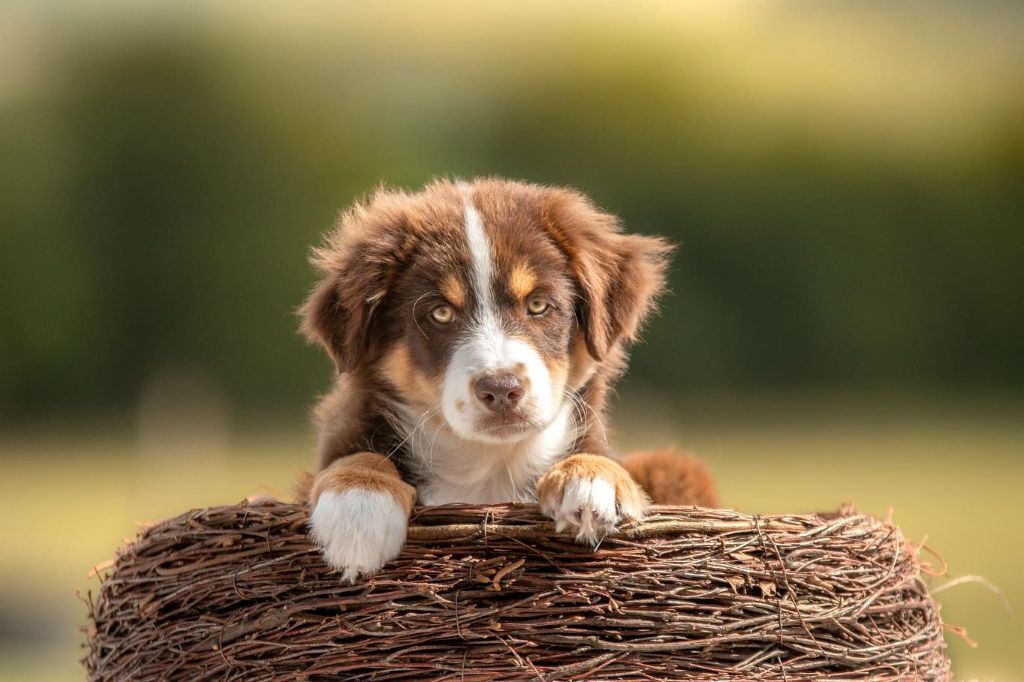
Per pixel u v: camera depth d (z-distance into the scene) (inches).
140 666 153.4
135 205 788.6
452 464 190.9
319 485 155.7
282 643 144.6
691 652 144.4
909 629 159.6
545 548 147.2
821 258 783.7
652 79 799.7
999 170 787.4
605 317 191.3
